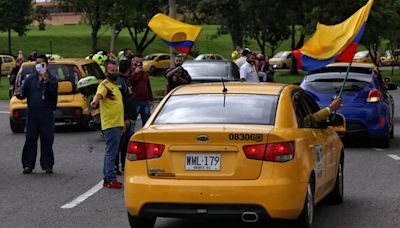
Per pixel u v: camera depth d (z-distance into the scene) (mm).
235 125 7773
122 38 87938
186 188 7465
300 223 7816
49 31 95375
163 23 20031
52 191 11492
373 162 14289
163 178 7609
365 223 8961
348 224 8906
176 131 7562
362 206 10062
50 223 9156
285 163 7457
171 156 7609
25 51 76500
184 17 58969
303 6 47750
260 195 7340
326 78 16406
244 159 7449
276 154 7445
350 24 11688
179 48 20062
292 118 8047
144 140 7730
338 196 10078
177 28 19906
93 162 14719
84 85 15180
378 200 10500
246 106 8133
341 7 44062
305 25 46875
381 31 45000
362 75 16438
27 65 20312
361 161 14438
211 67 21250
